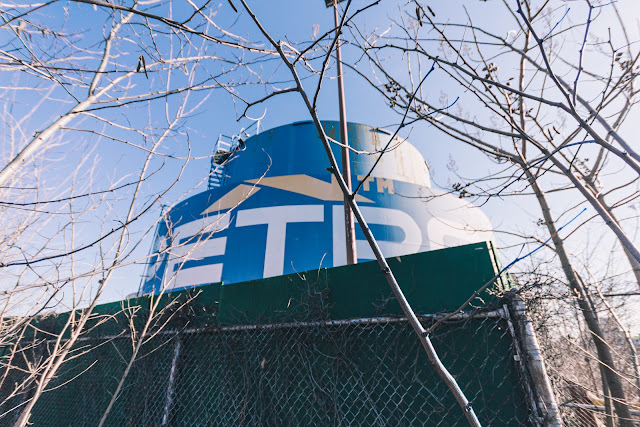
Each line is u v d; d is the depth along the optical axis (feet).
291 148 61.98
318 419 9.08
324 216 53.62
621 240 4.67
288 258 50.80
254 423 9.78
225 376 10.89
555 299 7.27
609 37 6.30
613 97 7.43
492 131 6.12
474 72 7.91
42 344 15.90
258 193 57.41
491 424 7.14
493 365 7.50
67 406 14.38
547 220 9.26
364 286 9.74
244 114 5.74
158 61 6.42
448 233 57.00
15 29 5.52
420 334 3.92
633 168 4.77
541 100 5.49
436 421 7.75
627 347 8.86
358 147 61.21
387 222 53.78
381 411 8.34
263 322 10.90
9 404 15.74
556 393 7.12
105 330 15.05
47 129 5.32
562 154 8.38
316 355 9.70
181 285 52.44
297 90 4.89
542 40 5.32
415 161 67.00
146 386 12.23
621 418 7.52
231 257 52.54
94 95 6.10
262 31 4.75
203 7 4.88
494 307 7.68
